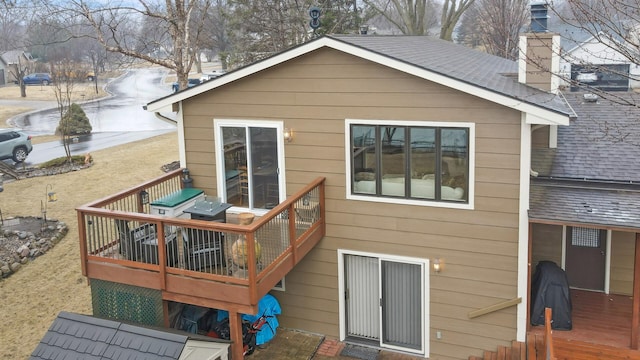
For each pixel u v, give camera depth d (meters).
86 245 9.46
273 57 10.25
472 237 9.59
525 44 10.59
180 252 9.17
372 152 10.08
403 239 10.12
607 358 8.75
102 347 7.94
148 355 7.64
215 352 8.37
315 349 10.63
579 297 10.77
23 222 16.80
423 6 28.44
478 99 9.10
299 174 10.72
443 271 9.92
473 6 34.66
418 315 10.41
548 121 8.59
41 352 8.15
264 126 10.81
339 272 10.73
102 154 26.09
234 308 8.59
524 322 9.45
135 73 70.81
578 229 10.91
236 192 11.36
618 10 9.55
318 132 10.41
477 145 9.25
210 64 73.50
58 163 23.69
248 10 28.80
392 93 9.70
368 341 10.87
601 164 10.28
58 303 12.64
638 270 8.59
